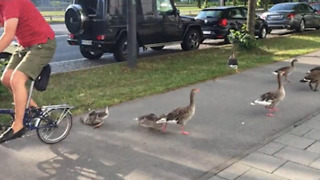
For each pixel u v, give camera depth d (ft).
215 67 26.84
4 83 12.25
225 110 17.01
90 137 13.87
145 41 31.68
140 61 29.14
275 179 10.62
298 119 15.65
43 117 12.67
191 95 14.21
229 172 11.10
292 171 11.07
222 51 34.65
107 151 12.66
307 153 12.23
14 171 11.30
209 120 15.66
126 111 16.98
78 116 16.28
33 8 11.71
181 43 35.70
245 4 119.65
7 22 10.82
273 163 11.59
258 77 23.77
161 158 12.10
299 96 19.15
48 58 12.02
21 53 12.00
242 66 26.96
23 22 11.44
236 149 12.71
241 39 34.19
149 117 14.64
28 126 12.30
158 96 19.48
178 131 14.46
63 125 13.69
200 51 34.83
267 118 15.84
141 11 30.71
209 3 156.76
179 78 23.31
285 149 12.57
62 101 18.25
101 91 20.36
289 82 22.27
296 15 51.26
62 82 22.45
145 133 14.26
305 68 26.37
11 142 13.35
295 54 32.35
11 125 12.04
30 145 13.14
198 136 13.93
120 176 10.96
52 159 12.08
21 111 11.67
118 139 13.67
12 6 10.93
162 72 25.39
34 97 18.76
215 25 41.37
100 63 30.71
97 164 11.73
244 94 19.75
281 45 38.55
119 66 27.25
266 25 47.24
